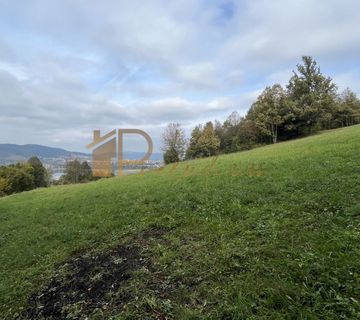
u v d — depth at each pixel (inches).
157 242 230.8
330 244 166.2
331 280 135.2
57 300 181.2
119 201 422.9
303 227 199.9
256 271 158.9
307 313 120.6
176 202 341.4
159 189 454.3
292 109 1939.0
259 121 1980.8
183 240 225.9
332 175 315.6
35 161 3006.9
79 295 179.3
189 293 155.1
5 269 251.0
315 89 2102.6
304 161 451.8
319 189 276.7
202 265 179.3
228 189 355.6
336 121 2142.0
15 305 188.4
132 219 309.1
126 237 258.8
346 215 204.8
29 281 216.5
